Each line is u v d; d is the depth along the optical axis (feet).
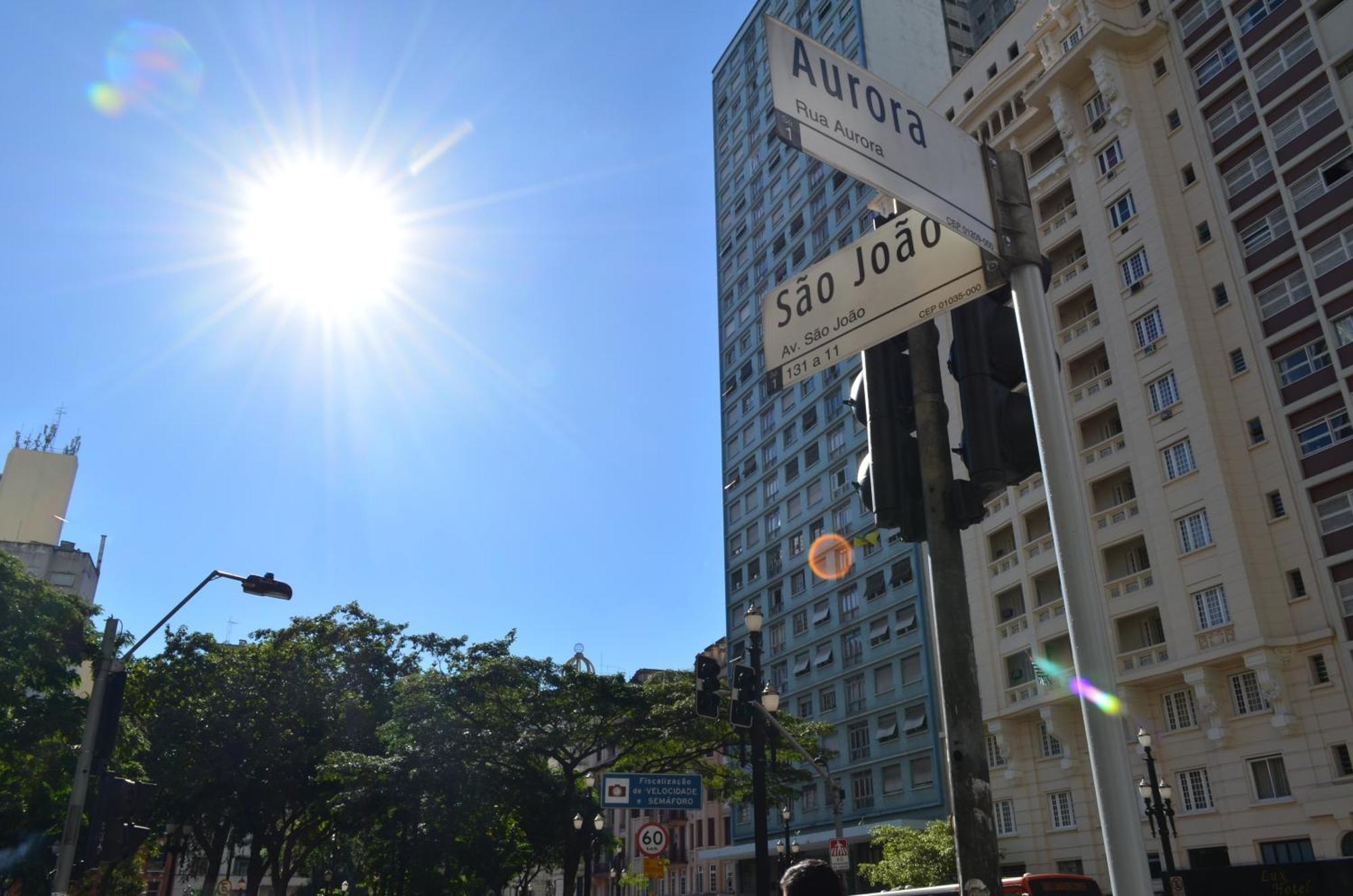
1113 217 116.88
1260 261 100.89
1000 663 119.03
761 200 216.33
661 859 64.34
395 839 108.27
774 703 68.80
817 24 200.13
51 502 196.34
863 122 11.80
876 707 151.02
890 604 152.97
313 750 117.39
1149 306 108.68
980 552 125.29
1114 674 10.00
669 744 101.14
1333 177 95.91
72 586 183.52
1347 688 84.07
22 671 79.51
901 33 185.57
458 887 112.37
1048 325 11.95
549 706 98.32
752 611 63.16
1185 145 111.75
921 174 12.03
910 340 13.61
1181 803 94.84
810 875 10.61
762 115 222.28
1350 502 88.07
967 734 11.16
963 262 12.49
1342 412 90.38
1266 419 96.37
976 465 12.26
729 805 187.21
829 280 14.24
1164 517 101.50
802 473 183.11
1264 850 87.04
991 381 12.73
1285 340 96.84
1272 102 102.73
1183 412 102.12
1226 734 91.15
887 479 13.00
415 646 118.52
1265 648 88.28
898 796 142.31
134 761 98.22
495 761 98.78
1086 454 112.88
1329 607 87.25
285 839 129.70
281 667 120.26
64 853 46.88
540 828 107.96
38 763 79.92
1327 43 98.89
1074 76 124.57
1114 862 9.18
